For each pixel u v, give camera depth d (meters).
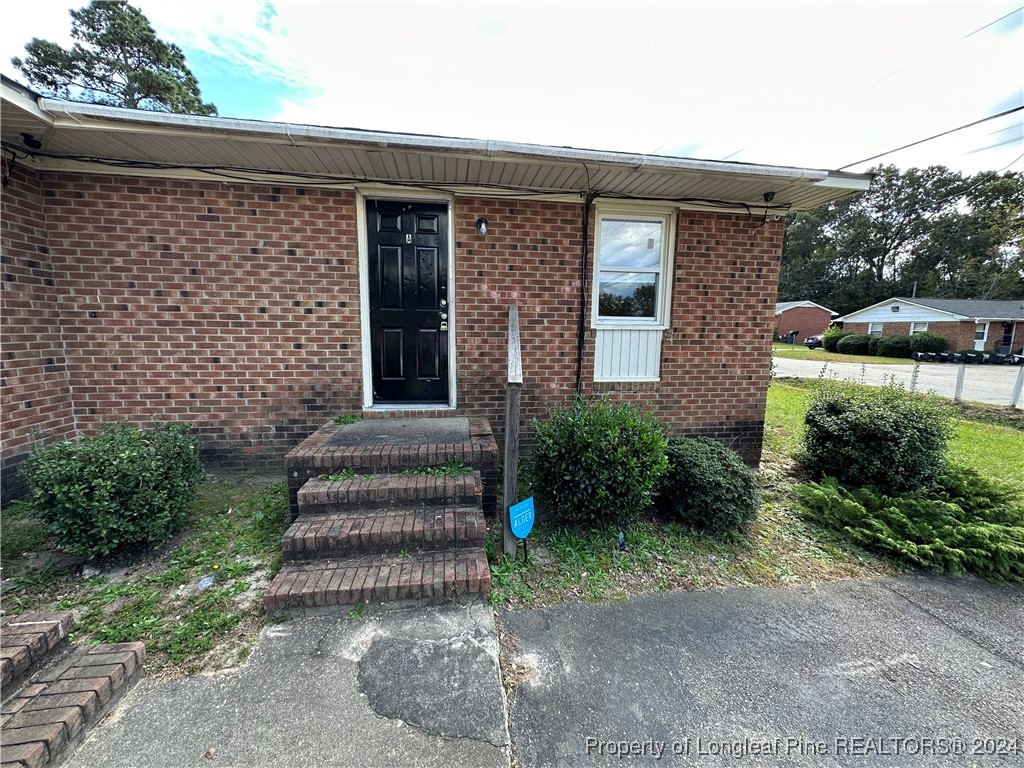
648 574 2.70
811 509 3.55
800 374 14.77
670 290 4.46
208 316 3.74
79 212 3.46
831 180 3.69
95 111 2.64
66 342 3.58
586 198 4.09
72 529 2.34
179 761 1.45
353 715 1.64
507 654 2.00
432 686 1.78
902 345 24.05
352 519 2.62
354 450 3.05
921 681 1.91
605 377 4.47
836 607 2.45
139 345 3.68
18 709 1.48
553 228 4.15
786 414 7.49
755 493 3.29
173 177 3.53
